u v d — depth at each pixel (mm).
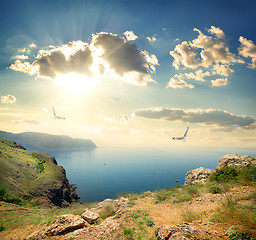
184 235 6148
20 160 136000
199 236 6082
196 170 22688
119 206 14531
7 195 81375
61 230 10117
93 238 8477
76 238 8859
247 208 8094
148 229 8516
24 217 20578
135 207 13148
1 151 133000
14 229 14562
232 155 20141
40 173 131750
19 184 100500
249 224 6242
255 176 13164
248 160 18453
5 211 31000
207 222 7414
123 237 7926
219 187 13609
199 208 10297
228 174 15688
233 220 7031
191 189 14828
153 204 13688
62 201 111250
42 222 14375
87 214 12578
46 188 107875
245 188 12070
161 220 9672
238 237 5668
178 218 9359
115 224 9586
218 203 10227
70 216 11656
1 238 12992
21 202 83312
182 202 12742
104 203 17312
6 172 103625
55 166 154000
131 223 9570
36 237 9922
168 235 6555
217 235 6086
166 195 15484
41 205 89812
